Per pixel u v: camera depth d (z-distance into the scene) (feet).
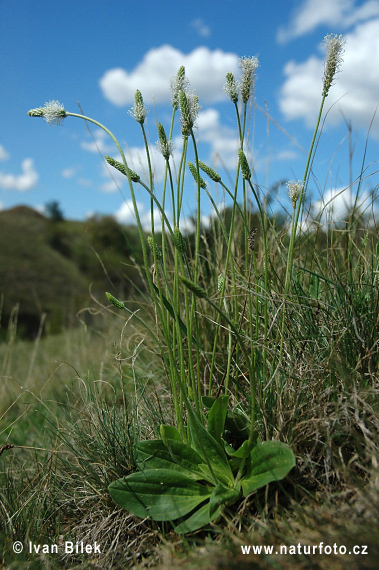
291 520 1.10
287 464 1.12
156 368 2.19
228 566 0.95
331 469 1.21
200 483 1.34
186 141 1.25
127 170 1.18
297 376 1.40
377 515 0.96
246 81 1.20
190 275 1.58
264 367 1.36
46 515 1.52
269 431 1.35
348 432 1.23
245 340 1.54
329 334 1.43
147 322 2.44
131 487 1.28
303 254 1.88
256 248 2.19
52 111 1.19
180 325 1.38
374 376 1.35
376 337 1.39
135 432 1.62
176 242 1.26
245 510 1.22
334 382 1.34
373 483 1.06
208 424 1.28
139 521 1.35
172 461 1.34
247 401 1.48
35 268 19.02
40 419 2.47
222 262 2.09
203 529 1.22
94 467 1.55
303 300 1.53
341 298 1.46
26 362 4.24
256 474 1.21
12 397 2.98
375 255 1.59
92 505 1.51
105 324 3.49
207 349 1.86
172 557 1.12
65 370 3.35
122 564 1.22
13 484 1.70
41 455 1.96
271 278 1.63
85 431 1.74
